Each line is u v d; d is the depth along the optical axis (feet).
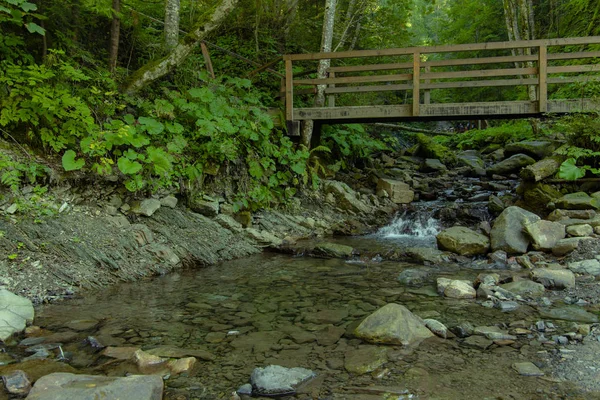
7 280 13.62
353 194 30.96
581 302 12.72
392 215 29.32
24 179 16.78
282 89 30.66
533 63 44.60
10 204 16.05
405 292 14.64
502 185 32.01
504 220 19.65
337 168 34.45
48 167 17.47
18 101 16.96
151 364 9.12
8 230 15.25
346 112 28.02
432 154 42.96
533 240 18.35
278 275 17.22
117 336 10.79
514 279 14.87
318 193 29.86
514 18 44.29
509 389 7.95
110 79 21.03
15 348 9.91
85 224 17.38
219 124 23.03
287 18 41.37
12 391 7.77
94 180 18.81
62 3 21.89
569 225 19.20
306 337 10.77
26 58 18.47
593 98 24.89
